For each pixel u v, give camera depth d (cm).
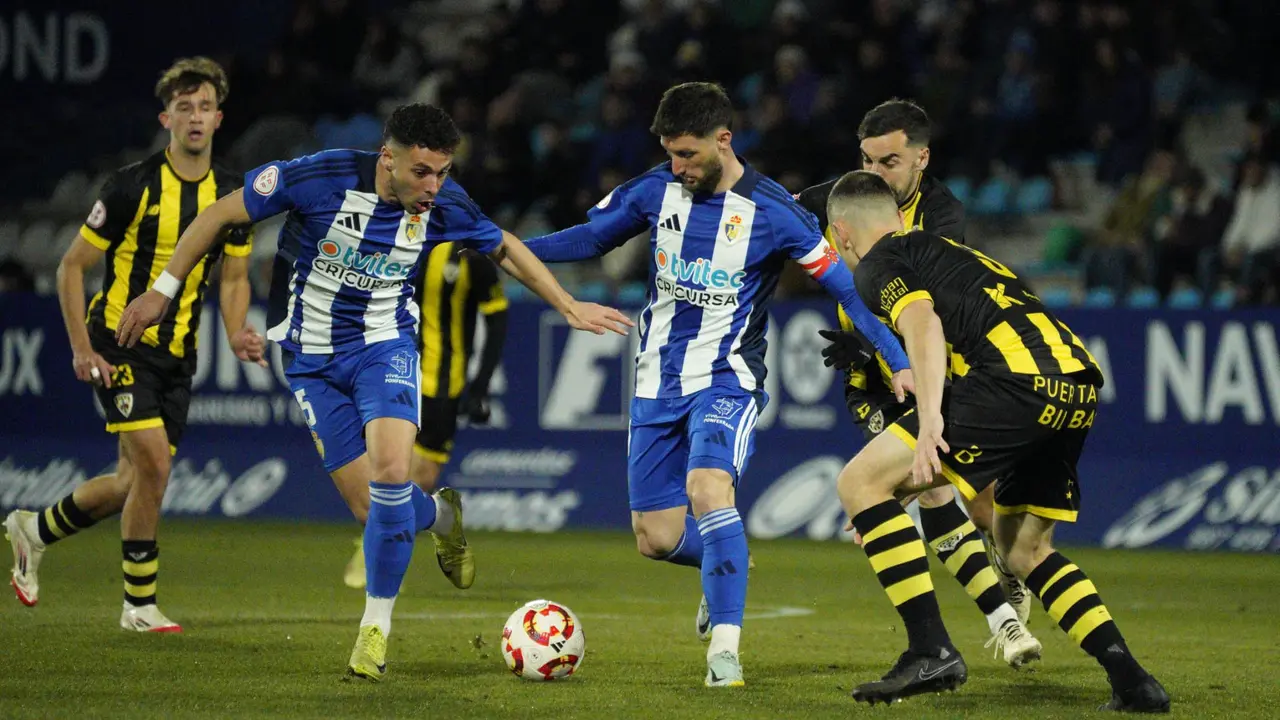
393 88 6994
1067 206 6069
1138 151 5772
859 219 1869
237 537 4288
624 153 5881
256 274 5738
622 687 1859
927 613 1730
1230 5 6212
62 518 2458
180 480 4881
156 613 2373
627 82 5938
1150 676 1712
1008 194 6012
